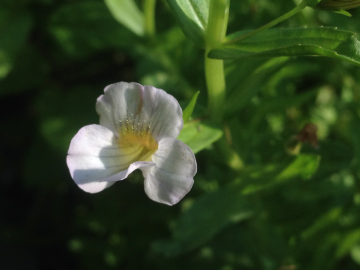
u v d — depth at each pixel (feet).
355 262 0.23
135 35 0.26
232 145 0.20
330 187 0.22
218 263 0.24
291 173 0.19
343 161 0.21
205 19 0.16
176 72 0.26
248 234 0.23
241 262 0.24
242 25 0.24
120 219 0.26
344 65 0.25
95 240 0.26
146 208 0.26
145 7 0.24
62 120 0.28
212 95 0.17
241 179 0.20
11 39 0.27
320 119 0.25
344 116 0.25
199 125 0.17
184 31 0.15
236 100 0.18
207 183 0.24
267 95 0.24
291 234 0.22
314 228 0.21
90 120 0.28
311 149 0.21
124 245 0.26
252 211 0.20
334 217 0.21
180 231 0.20
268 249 0.22
